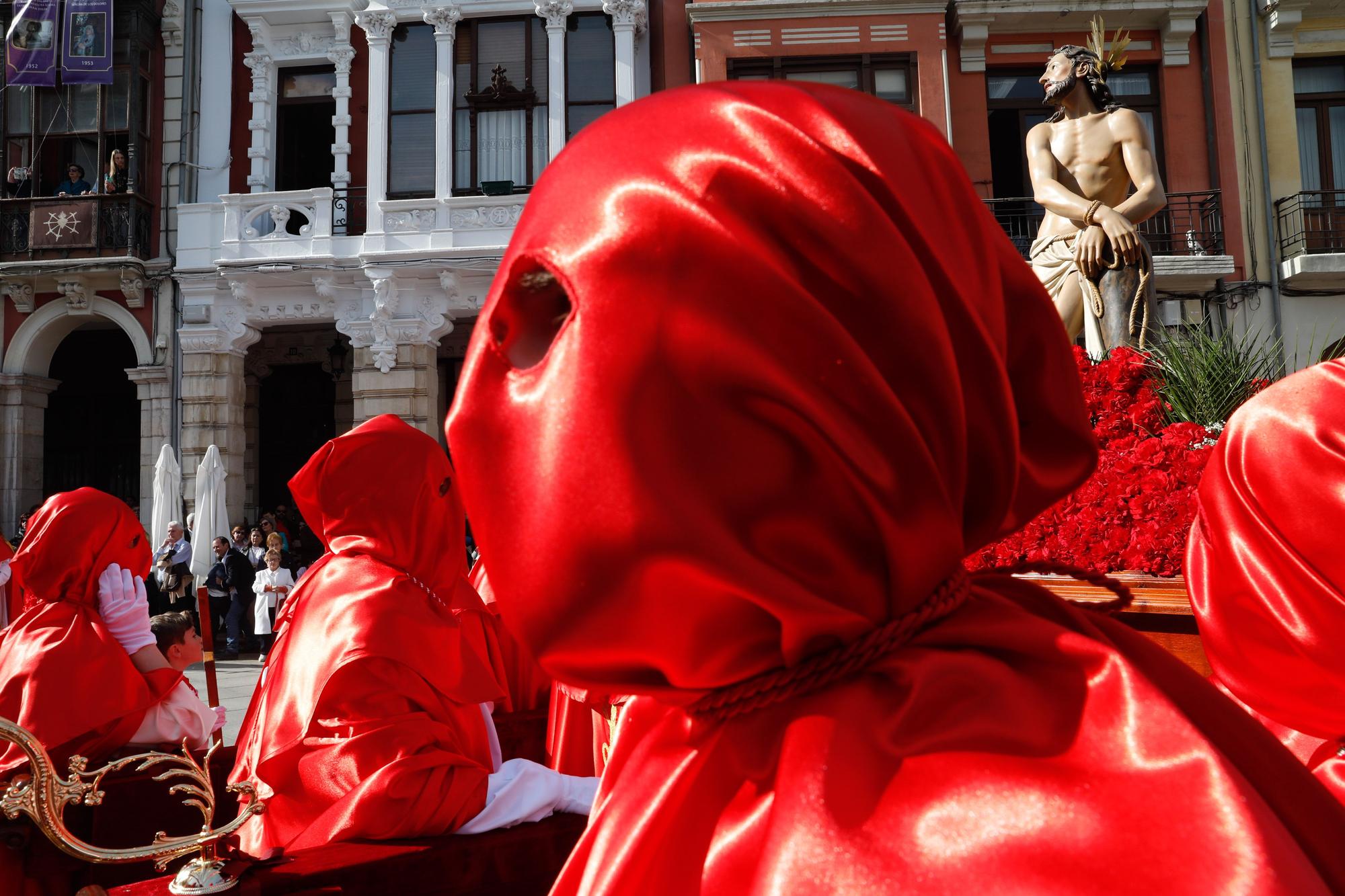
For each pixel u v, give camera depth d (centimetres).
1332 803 56
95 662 264
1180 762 46
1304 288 1274
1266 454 115
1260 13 1312
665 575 51
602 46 1405
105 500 288
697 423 51
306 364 1653
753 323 51
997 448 58
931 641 57
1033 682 53
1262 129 1295
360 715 206
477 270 1337
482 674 228
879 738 51
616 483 50
